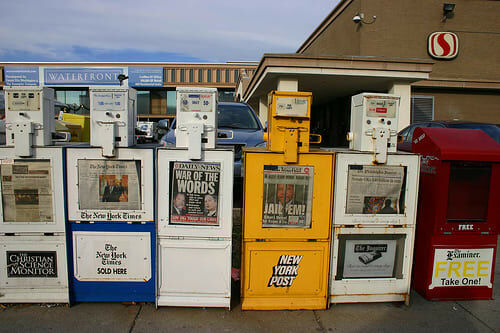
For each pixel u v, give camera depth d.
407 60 10.88
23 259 3.04
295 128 3.00
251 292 3.13
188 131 2.93
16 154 2.87
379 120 3.13
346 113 15.67
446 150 3.15
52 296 3.08
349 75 10.93
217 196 3.00
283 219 3.08
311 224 3.10
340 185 3.09
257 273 3.12
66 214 2.98
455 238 3.31
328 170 3.07
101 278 3.08
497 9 14.44
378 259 3.23
